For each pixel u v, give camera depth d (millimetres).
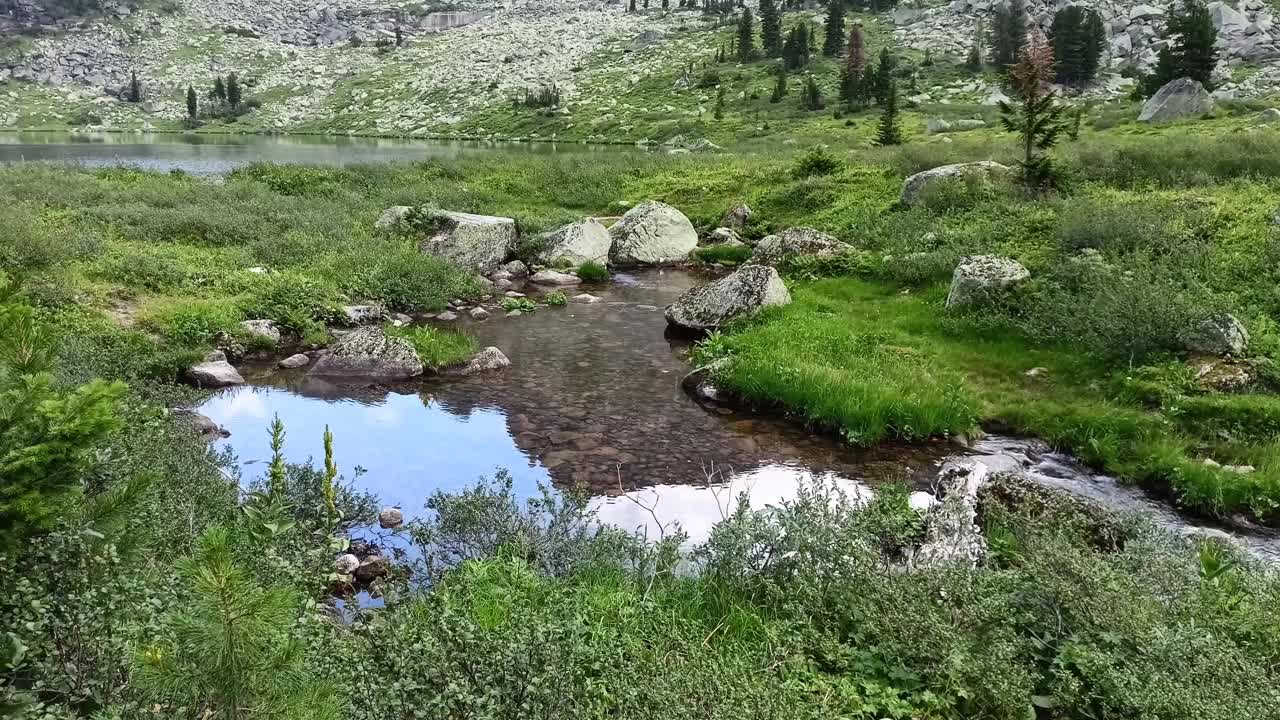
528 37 169500
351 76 158750
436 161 39312
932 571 6098
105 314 14250
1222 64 78812
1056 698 4918
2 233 15820
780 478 10039
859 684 5117
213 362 13312
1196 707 4371
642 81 120125
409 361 13766
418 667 4121
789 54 108188
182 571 3248
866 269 19109
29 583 3652
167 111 138125
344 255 19875
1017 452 10891
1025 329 13984
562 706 4172
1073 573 5820
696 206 29688
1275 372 11453
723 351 14430
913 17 122438
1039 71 21906
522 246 23547
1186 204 18219
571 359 14961
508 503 7562
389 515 8367
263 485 7977
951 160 27547
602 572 6582
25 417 3736
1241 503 9227
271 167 35438
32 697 3297
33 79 150000
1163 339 12352
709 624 5895
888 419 11406
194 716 3426
